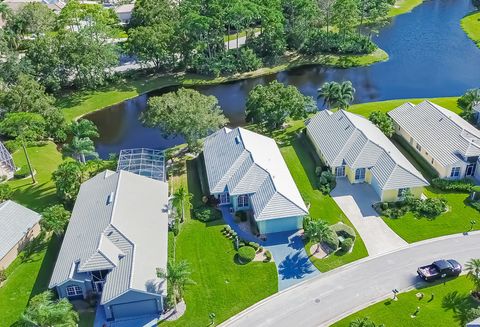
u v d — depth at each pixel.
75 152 93.06
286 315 63.22
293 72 145.75
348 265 70.44
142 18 154.38
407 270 69.00
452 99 117.38
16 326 58.00
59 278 64.75
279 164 88.00
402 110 104.25
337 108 116.62
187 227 78.75
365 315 62.44
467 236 74.56
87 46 128.88
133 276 62.75
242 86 138.12
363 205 82.00
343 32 155.12
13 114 90.62
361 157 86.06
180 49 139.12
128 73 140.00
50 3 191.62
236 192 79.50
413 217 78.94
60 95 131.38
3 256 70.31
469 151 85.19
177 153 99.69
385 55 151.88
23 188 89.88
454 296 64.50
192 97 96.19
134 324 62.66
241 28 162.38
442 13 187.38
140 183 80.69
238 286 67.75
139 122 120.25
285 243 74.88
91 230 70.19
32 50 128.50
